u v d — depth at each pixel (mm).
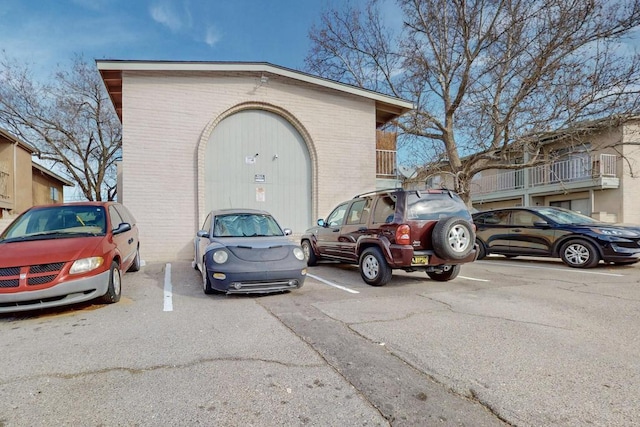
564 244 8719
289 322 4285
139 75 10039
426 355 3273
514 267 8797
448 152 14797
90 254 4801
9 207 14453
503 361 3133
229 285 5340
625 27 10820
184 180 10305
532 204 20250
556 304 5051
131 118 9922
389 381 2789
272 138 11469
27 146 15711
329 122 12070
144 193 9938
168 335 3840
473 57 13430
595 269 8195
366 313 4664
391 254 6094
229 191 10914
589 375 2852
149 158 10016
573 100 11695
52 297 4441
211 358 3232
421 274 7723
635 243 7934
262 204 11266
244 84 11016
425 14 14758
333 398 2541
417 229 6051
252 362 3143
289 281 5602
